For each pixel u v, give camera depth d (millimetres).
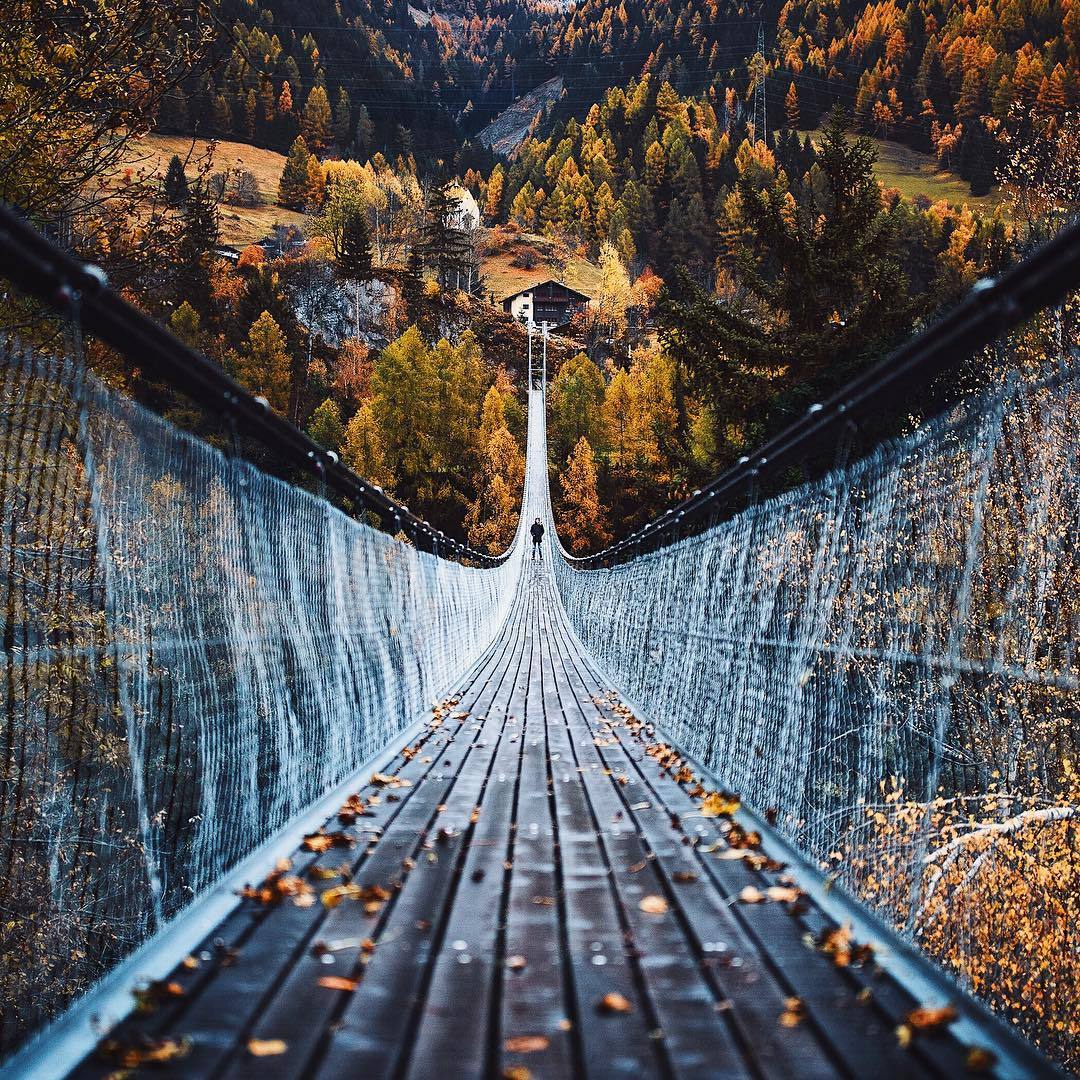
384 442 63125
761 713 3816
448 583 8945
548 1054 1471
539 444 66062
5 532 2809
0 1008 3469
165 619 2844
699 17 190000
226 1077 1376
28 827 3182
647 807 3414
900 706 4070
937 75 123750
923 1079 1371
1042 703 4148
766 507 3922
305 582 3838
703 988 1734
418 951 1922
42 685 2967
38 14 5492
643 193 136250
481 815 3285
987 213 46812
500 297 124438
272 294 71000
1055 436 3375
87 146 5918
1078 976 5270
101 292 1832
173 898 3209
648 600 7090
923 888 5188
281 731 3436
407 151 167250
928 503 3771
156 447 2654
